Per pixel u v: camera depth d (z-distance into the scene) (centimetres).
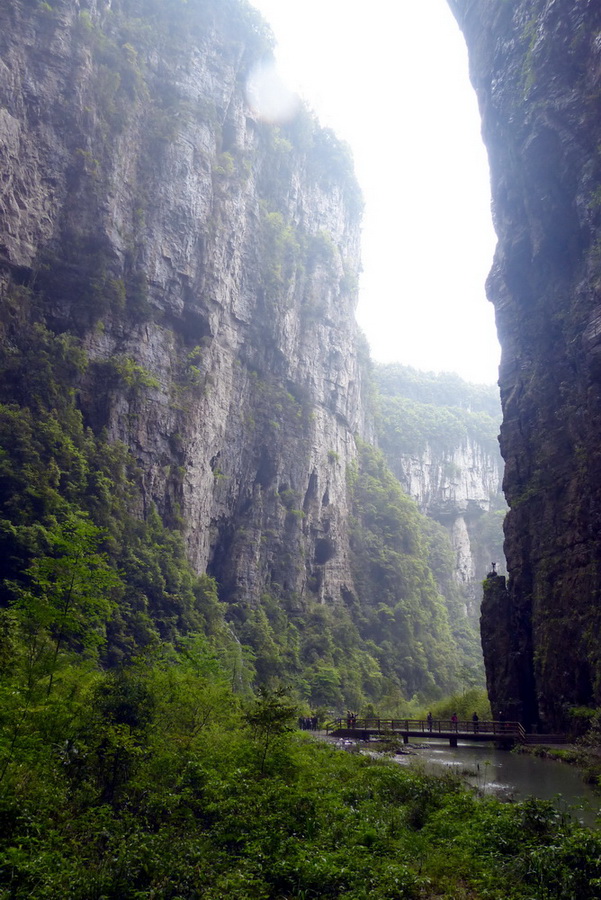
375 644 9412
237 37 8981
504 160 4797
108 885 793
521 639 4034
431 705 6012
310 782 1273
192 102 7794
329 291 10350
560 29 4112
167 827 979
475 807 1266
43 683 1505
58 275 5894
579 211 3909
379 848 1014
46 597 1748
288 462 8769
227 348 7944
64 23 6316
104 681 1437
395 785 1382
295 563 8450
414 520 11831
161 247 6825
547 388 4212
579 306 3916
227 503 7825
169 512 6322
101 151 6397
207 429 7050
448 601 13388
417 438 16875
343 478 10188
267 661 6894
